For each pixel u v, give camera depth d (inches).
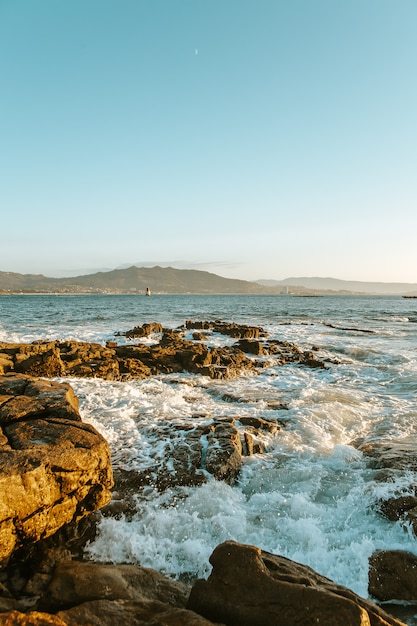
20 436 252.8
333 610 156.0
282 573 181.5
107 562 218.2
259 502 277.7
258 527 247.9
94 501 248.7
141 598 176.7
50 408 301.4
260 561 184.1
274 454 355.3
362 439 398.6
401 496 270.7
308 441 382.3
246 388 596.7
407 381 647.8
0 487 199.3
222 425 387.5
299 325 1560.0
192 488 290.7
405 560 211.0
